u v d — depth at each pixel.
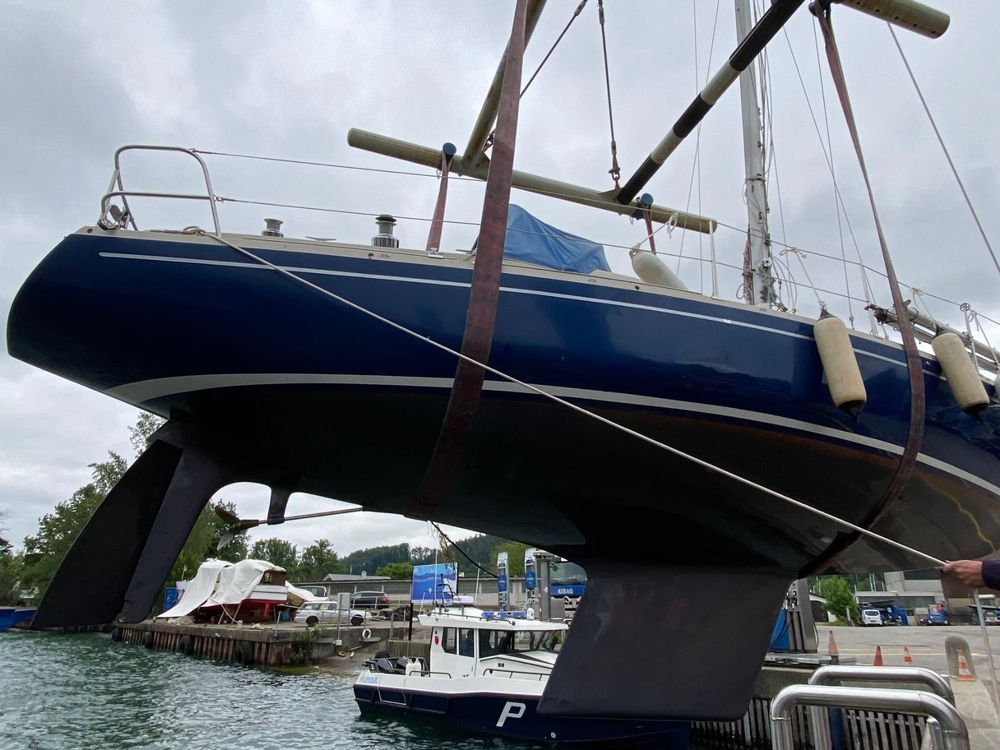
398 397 4.49
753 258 8.96
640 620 5.87
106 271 4.27
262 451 5.04
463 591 42.47
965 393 5.63
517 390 4.52
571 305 4.65
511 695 10.56
